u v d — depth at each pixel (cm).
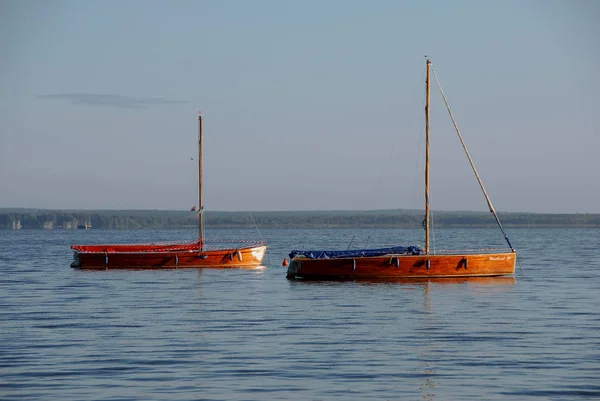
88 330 5672
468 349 4878
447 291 8144
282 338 5297
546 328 5684
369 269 8956
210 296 7919
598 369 4322
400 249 9025
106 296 8006
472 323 5947
